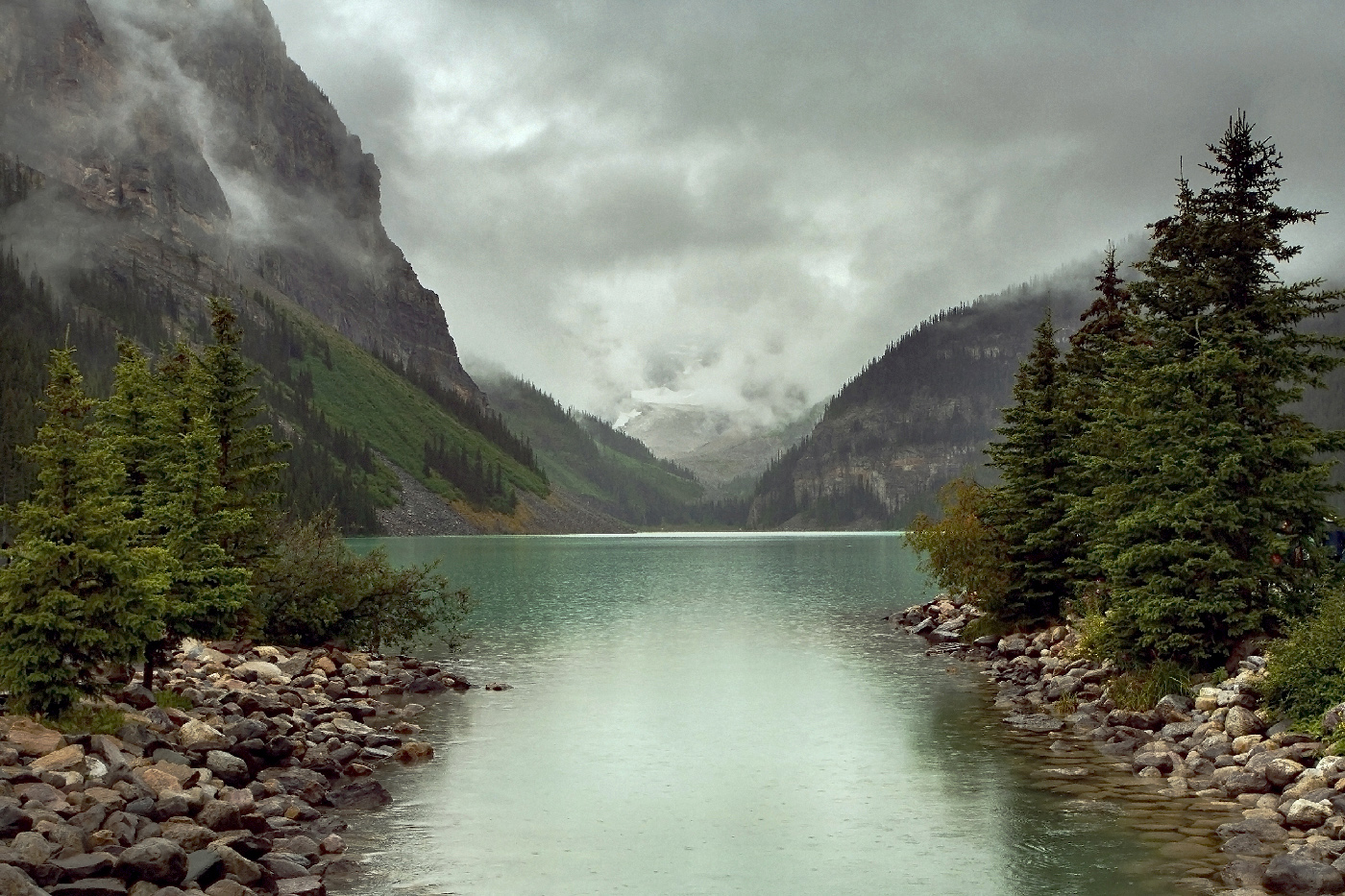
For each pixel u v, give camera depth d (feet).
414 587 131.23
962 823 55.26
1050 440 128.98
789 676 114.11
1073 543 125.49
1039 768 68.13
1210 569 81.10
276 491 104.22
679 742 78.54
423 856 50.08
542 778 67.26
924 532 148.05
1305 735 62.80
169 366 109.70
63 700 58.03
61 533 59.67
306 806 56.49
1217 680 79.15
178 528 77.82
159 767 53.98
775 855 50.37
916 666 121.70
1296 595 80.64
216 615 78.84
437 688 103.81
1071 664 103.35
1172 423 85.61
